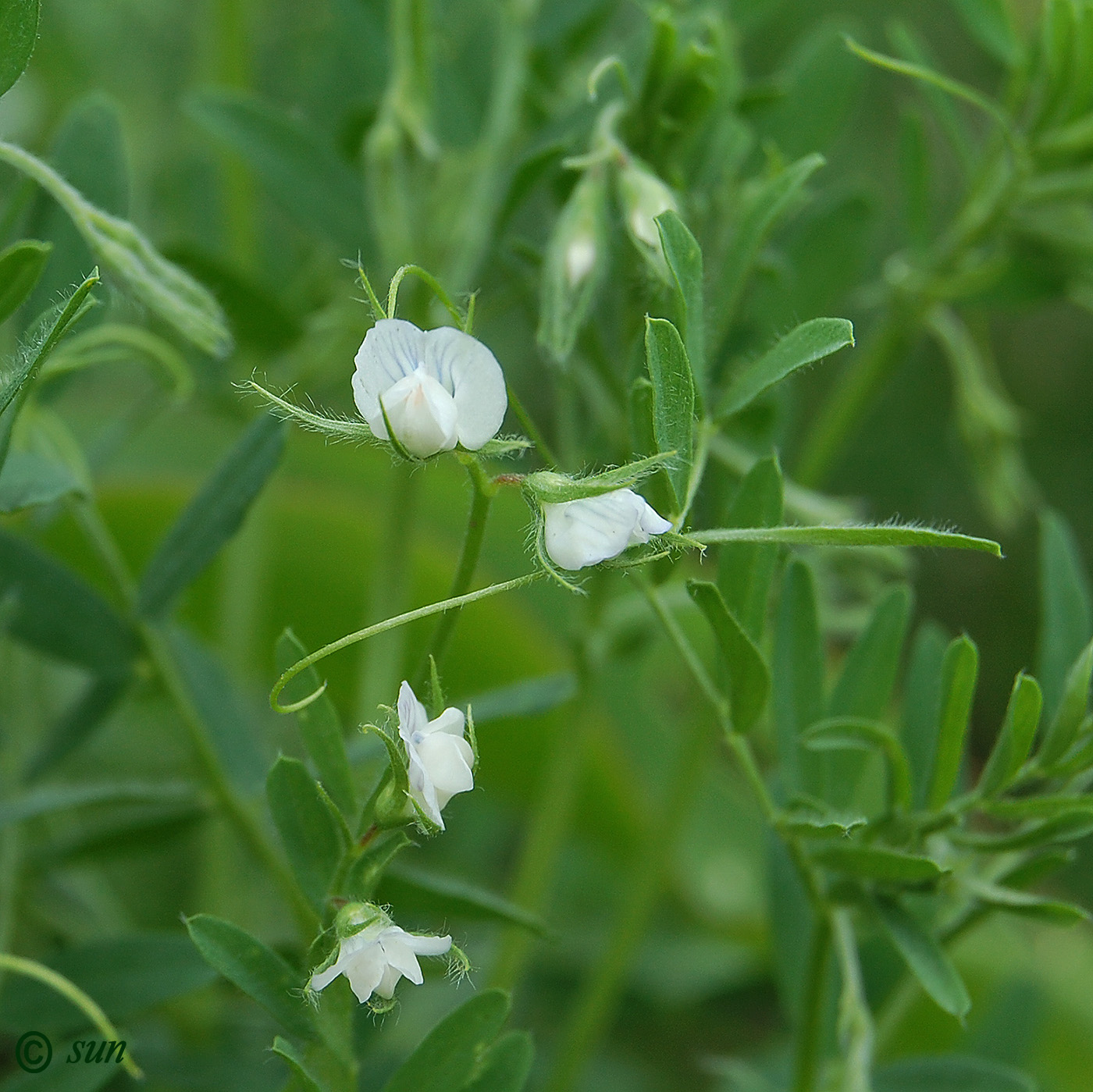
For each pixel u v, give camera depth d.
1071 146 0.29
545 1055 0.38
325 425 0.25
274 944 0.28
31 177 0.28
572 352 0.29
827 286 0.31
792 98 0.31
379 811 0.25
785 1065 0.31
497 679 0.35
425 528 0.40
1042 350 0.59
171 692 0.28
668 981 0.39
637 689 0.41
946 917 0.28
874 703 0.28
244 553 0.33
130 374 0.43
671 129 0.28
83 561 0.35
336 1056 0.26
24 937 0.30
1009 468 0.33
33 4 0.26
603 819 0.38
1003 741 0.26
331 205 0.30
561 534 0.25
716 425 0.26
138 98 0.42
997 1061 0.30
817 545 0.25
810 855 0.27
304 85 0.36
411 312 0.29
